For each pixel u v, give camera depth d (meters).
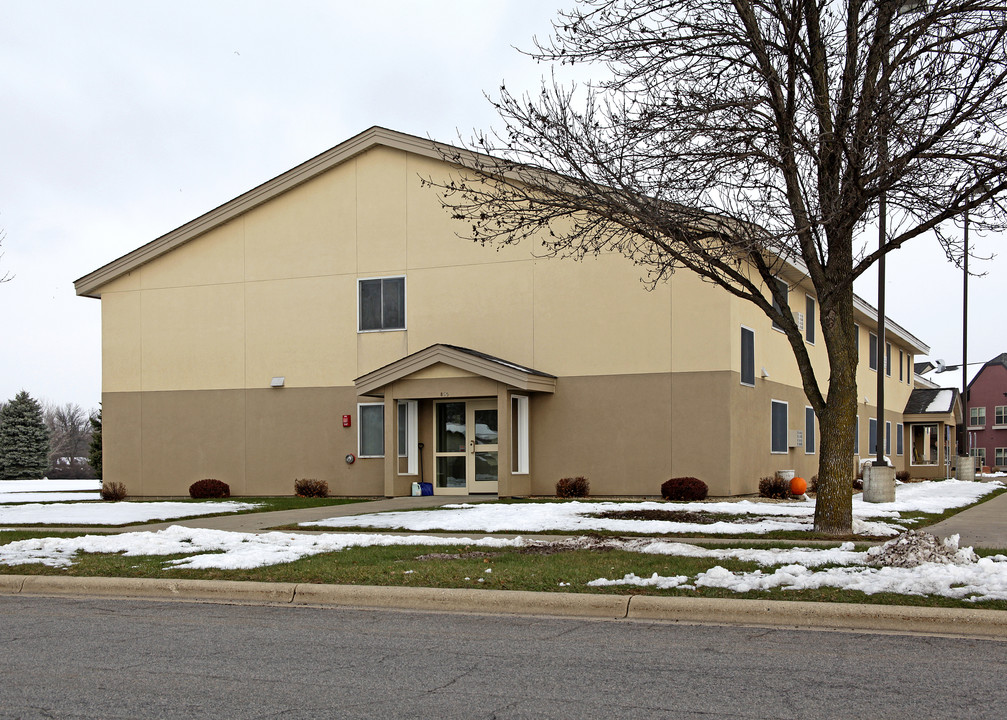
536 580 9.86
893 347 40.34
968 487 29.89
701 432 21.30
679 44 13.36
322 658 7.20
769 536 13.81
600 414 22.19
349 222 25.06
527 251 23.12
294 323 25.50
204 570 10.91
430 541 13.28
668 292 21.78
